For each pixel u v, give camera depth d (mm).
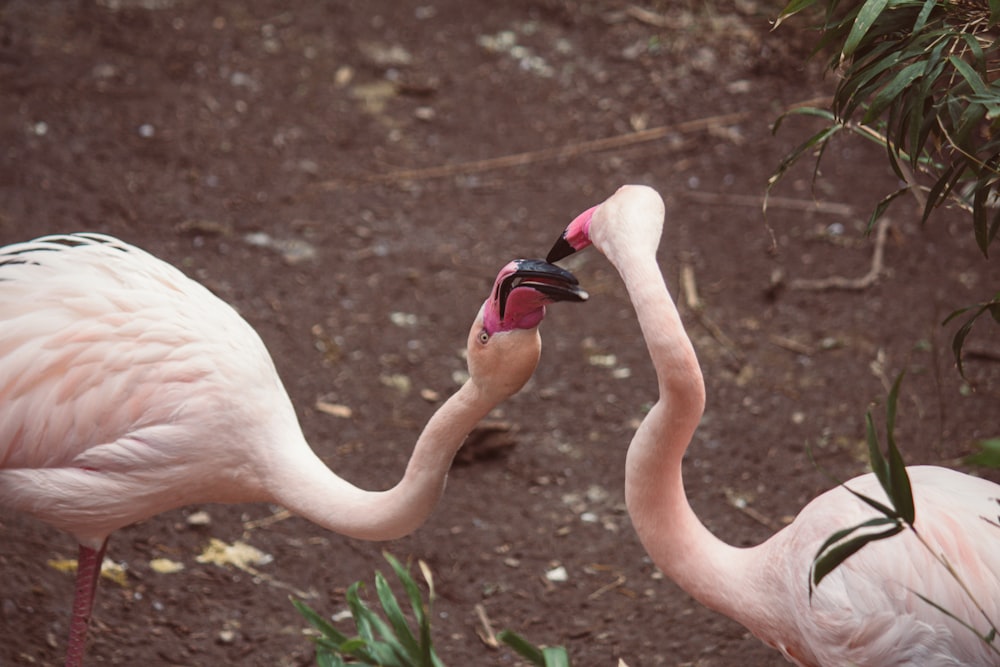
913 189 4344
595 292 8156
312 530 6066
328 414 6879
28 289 4516
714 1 11352
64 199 8234
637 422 6980
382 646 3418
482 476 6535
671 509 4098
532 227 8586
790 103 9992
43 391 4414
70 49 9984
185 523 5980
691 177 9172
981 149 3777
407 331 7586
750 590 4156
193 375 4484
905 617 3838
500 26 11000
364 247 8297
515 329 3920
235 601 5516
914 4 3836
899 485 3207
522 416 7004
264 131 9359
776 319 7805
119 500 4496
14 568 5395
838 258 8312
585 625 5562
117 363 4438
